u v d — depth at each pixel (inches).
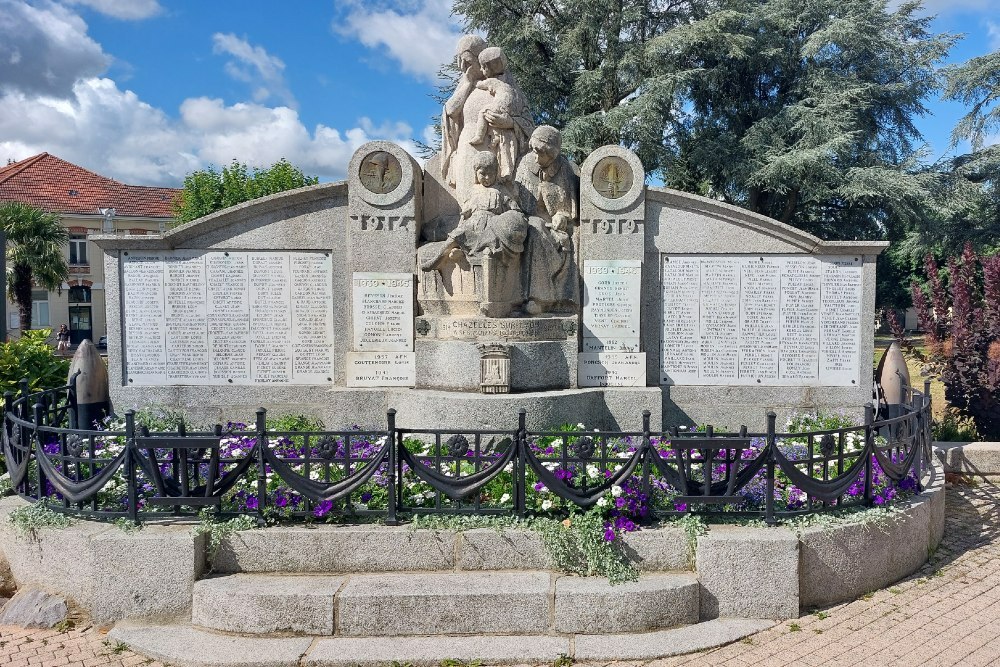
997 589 216.8
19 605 202.4
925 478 266.7
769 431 206.8
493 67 327.3
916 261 1134.4
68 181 1449.3
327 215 319.6
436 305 310.3
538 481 212.8
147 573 194.9
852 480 219.0
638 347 319.6
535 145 311.7
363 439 270.8
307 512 207.2
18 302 1066.7
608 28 947.3
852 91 877.8
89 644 189.2
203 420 325.4
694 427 327.0
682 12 967.6
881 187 858.8
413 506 211.9
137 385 324.5
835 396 323.9
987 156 1014.4
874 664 173.5
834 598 207.8
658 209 322.7
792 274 321.7
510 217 293.3
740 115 992.2
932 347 422.6
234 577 198.2
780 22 958.4
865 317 320.8
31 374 352.5
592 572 197.3
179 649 180.5
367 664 175.0
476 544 200.7
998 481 334.3
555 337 309.6
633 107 837.2
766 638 187.6
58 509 217.9
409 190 310.5
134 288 322.0
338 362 322.7
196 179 1196.5
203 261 321.7
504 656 176.7
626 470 205.9
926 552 239.3
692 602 192.9
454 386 295.4
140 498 213.8
